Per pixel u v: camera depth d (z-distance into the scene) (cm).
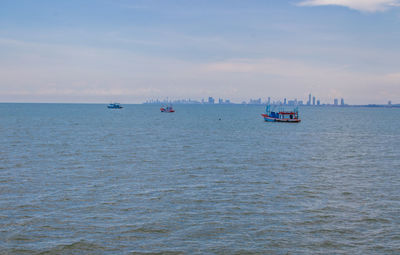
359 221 2686
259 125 13812
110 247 2231
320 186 3712
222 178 4038
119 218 2691
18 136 8212
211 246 2256
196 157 5512
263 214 2817
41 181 3769
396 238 2391
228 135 9381
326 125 14438
